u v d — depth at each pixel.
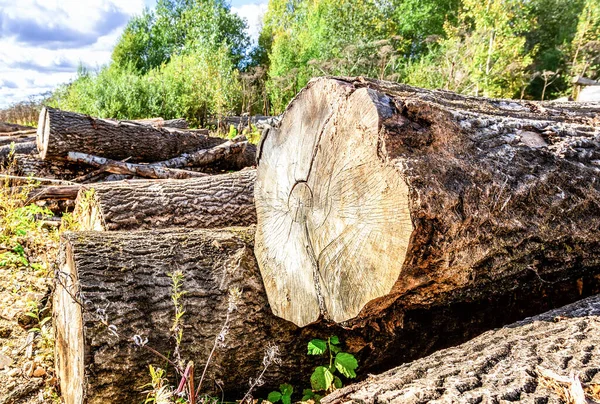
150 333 1.83
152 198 3.16
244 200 3.38
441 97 2.17
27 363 2.33
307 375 2.12
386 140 1.40
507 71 12.02
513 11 12.22
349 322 1.67
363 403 1.32
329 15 18.19
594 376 1.22
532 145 1.82
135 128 5.54
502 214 1.54
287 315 1.95
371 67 14.53
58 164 5.10
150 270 2.00
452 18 22.69
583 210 1.77
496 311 2.13
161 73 13.69
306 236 1.81
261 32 28.77
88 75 12.72
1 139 6.39
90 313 1.76
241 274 2.11
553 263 1.81
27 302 2.81
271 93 15.82
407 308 1.85
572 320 1.63
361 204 1.49
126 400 1.76
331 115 1.66
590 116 2.52
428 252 1.37
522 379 1.24
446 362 1.50
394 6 22.88
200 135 6.36
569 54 20.38
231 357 1.96
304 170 1.82
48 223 4.04
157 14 30.34
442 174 1.42
